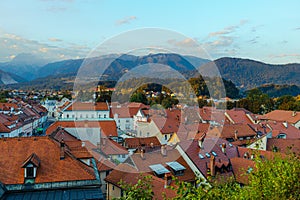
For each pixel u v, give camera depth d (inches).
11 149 536.1
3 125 1518.2
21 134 1827.0
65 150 564.4
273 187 224.5
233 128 1290.6
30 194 479.8
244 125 1338.6
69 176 514.6
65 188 498.9
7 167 507.5
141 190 236.5
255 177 240.8
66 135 895.7
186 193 222.8
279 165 238.1
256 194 228.8
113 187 658.2
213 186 241.8
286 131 1422.2
